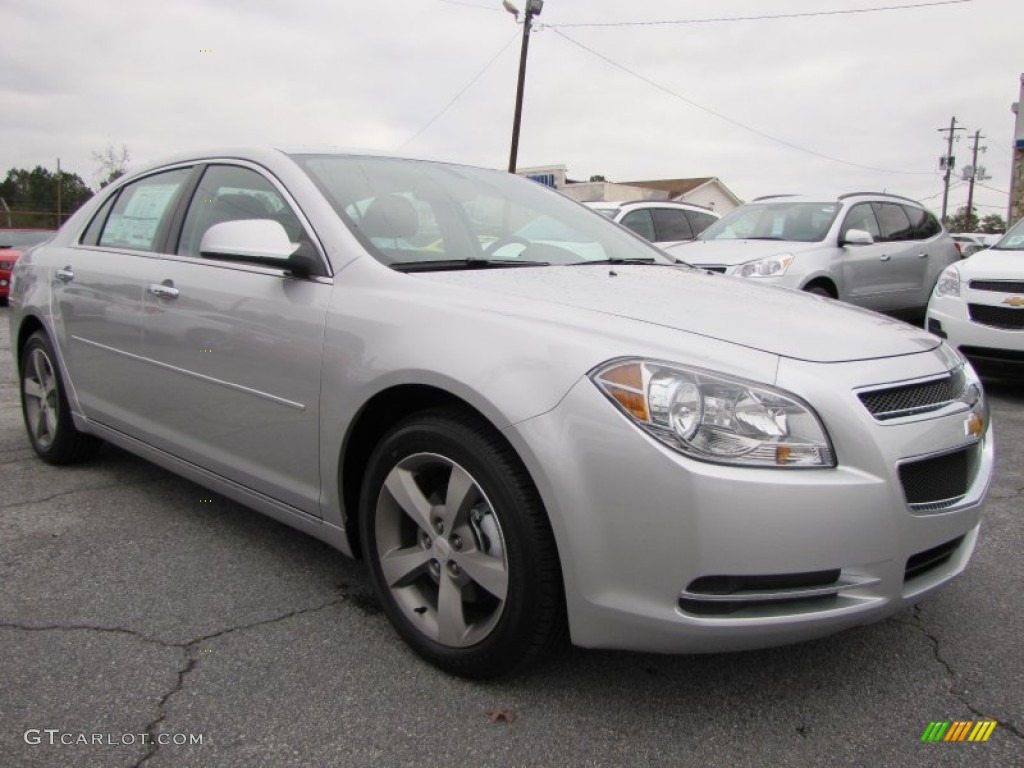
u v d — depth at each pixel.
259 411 2.96
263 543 3.45
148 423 3.59
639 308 2.46
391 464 2.55
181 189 3.64
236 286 3.07
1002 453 5.04
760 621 2.07
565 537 2.14
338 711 2.29
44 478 4.25
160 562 3.24
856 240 8.21
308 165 3.18
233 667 2.50
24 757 2.06
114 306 3.68
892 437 2.15
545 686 2.43
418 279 2.67
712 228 9.56
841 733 2.23
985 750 2.17
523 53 23.61
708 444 2.04
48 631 2.69
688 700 2.38
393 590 2.60
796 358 2.21
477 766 2.08
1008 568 3.30
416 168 3.50
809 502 2.03
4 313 13.12
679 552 2.04
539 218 3.57
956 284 6.92
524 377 2.22
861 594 2.15
